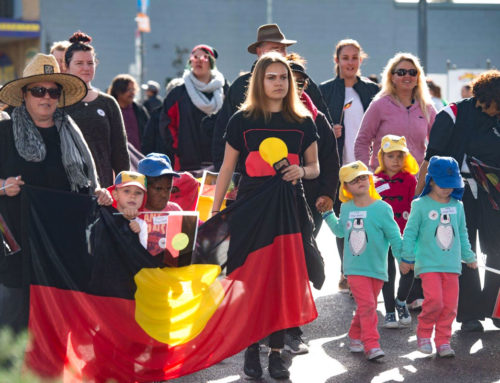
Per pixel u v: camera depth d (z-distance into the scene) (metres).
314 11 46.88
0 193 5.66
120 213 5.89
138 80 31.44
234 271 6.12
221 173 6.45
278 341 6.27
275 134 6.28
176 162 11.20
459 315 7.48
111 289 5.79
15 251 5.74
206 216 7.93
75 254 5.74
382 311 8.35
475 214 7.44
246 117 6.31
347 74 9.70
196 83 10.96
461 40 48.00
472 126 7.41
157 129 12.29
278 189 6.22
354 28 47.19
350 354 6.93
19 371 3.49
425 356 6.81
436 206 6.85
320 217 7.72
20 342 3.54
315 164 6.44
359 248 6.84
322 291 9.30
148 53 45.09
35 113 5.78
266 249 6.19
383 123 8.85
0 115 6.65
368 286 6.79
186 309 5.95
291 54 8.05
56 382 4.09
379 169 8.18
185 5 45.47
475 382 6.15
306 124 6.36
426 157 7.58
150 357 5.82
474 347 7.04
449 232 6.80
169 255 5.97
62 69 8.44
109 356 5.71
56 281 5.71
